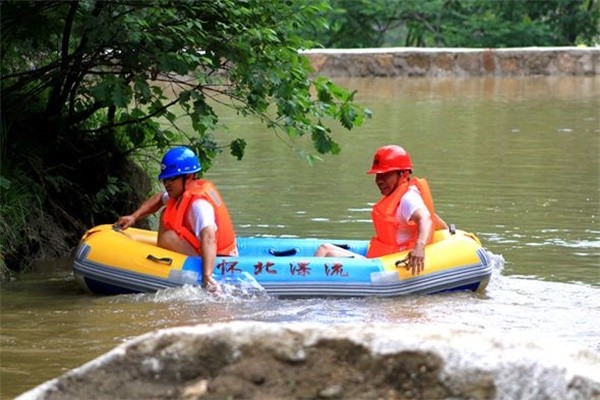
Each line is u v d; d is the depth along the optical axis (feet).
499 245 36.50
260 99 35.68
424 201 31.71
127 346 14.02
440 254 31.12
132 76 35.63
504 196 44.83
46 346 24.97
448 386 13.32
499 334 13.97
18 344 25.13
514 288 31.30
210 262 30.17
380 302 29.89
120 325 27.04
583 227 39.11
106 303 29.50
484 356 13.38
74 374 13.92
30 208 35.32
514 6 126.11
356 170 51.70
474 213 41.55
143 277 30.37
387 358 13.56
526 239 37.35
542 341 13.98
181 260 30.63
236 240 33.53
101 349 24.68
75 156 38.65
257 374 13.73
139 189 40.50
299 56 35.94
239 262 30.40
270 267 30.37
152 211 32.96
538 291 30.89
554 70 107.04
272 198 44.68
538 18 127.54
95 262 30.60
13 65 38.60
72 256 35.70
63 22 37.83
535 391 13.21
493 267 33.19
